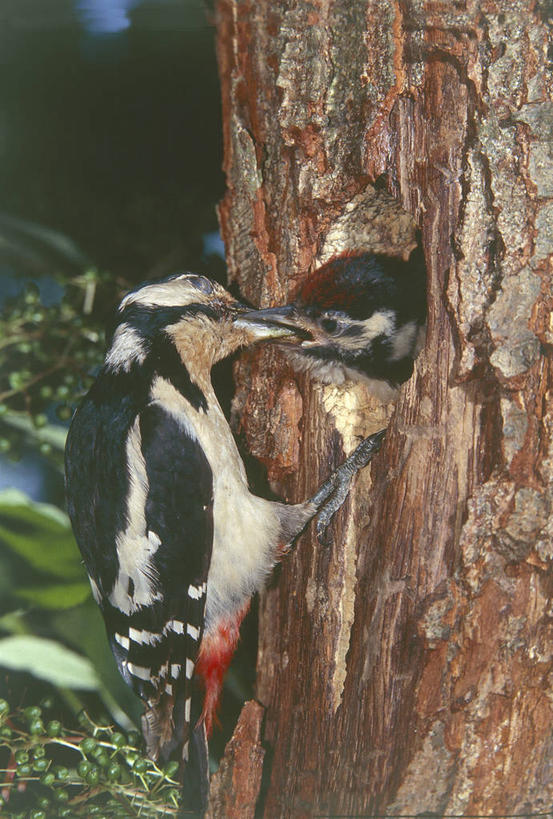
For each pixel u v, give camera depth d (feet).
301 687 10.02
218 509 10.04
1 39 10.37
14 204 10.53
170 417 10.03
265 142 10.07
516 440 9.84
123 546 10.03
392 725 9.89
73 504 10.07
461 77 9.87
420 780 9.87
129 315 10.11
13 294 10.46
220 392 10.24
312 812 9.96
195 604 10.05
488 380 9.86
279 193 10.07
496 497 9.85
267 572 10.05
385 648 9.89
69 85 10.51
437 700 9.87
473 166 9.87
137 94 10.53
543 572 9.84
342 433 10.06
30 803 9.95
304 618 10.03
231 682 10.29
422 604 9.87
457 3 9.87
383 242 10.17
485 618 9.86
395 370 10.14
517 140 9.86
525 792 9.86
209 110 10.56
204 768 10.05
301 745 10.00
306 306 10.09
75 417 10.09
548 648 9.85
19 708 9.98
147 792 9.94
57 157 10.55
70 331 10.27
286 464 10.10
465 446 9.86
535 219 9.85
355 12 9.95
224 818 10.01
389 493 9.90
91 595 10.22
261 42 10.04
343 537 10.02
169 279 10.13
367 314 10.10
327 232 10.09
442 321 9.87
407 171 9.92
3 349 10.30
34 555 10.21
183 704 10.04
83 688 10.19
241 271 10.14
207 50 10.39
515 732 9.86
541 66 9.86
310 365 10.09
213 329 10.10
